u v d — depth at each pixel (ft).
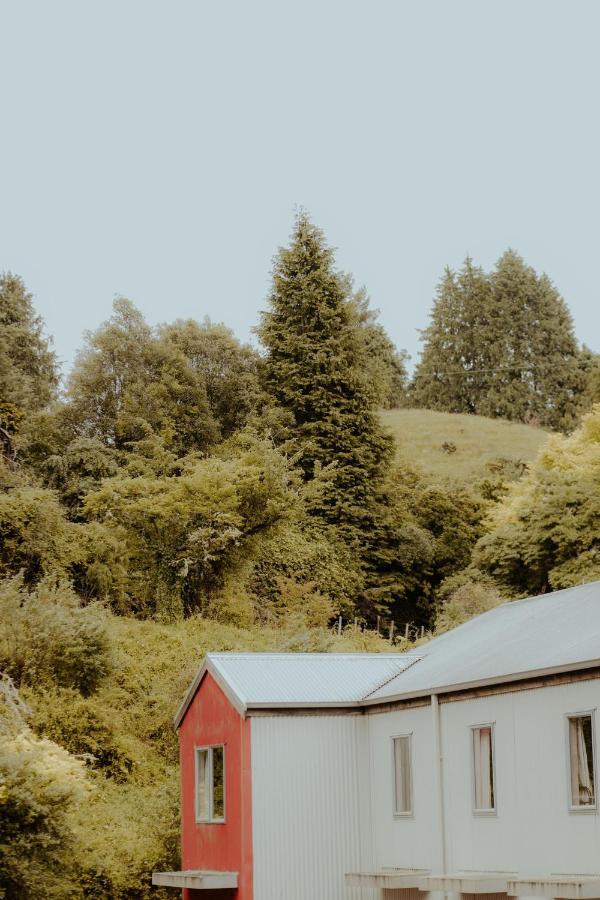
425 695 69.72
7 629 101.24
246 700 74.28
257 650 123.44
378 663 82.74
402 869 71.97
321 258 178.50
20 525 124.47
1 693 94.79
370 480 167.43
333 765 75.77
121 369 156.76
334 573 153.58
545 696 60.59
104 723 100.73
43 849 73.61
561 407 306.76
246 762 73.77
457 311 320.29
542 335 313.12
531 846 60.75
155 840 86.63
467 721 66.80
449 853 67.46
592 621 65.77
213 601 133.90
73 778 76.28
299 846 73.92
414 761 71.77
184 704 84.38
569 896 53.72
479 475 223.10
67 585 111.04
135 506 129.39
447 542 169.48
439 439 254.27
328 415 168.04
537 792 60.64
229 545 134.10
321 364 170.91
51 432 151.12
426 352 321.93
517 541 135.74
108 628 109.19
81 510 135.54
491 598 135.33
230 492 131.85
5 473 135.33
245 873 72.49
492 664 66.44
